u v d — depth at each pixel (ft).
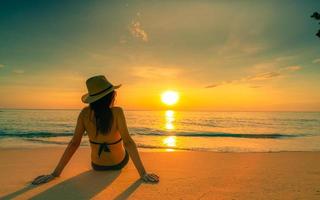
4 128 93.76
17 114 247.91
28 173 12.87
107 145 12.20
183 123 156.87
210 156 18.57
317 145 42.16
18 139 47.37
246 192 9.69
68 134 62.23
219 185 10.63
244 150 33.99
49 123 128.57
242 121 187.21
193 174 12.63
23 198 8.95
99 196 9.18
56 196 9.16
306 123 161.38
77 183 10.74
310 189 10.09
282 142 47.37
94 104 11.47
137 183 10.75
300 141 49.49
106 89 11.19
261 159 17.44
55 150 21.63
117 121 11.63
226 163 15.84
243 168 14.25
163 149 33.32
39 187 10.24
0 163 15.65
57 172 11.54
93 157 12.69
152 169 13.82
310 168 14.29
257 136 65.46
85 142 36.99
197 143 43.45
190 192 9.67
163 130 90.43
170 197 9.10
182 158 17.71
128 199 8.87
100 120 11.55
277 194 9.45
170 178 11.76
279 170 13.69
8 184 10.68
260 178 11.86
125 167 13.66
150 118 234.38
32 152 20.34
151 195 9.30
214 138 56.24
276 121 187.11
